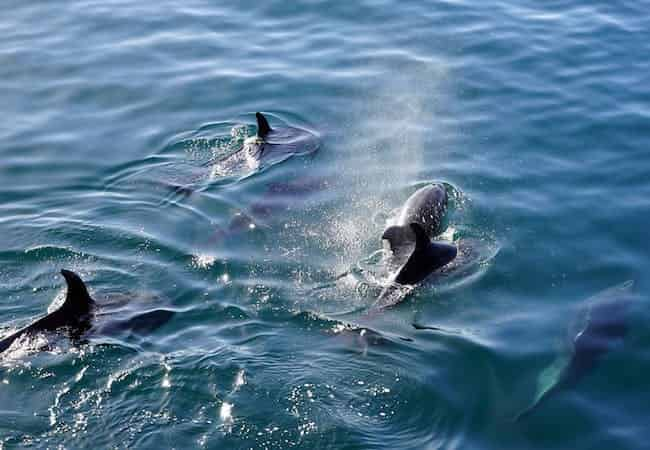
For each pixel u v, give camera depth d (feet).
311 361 45.93
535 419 42.47
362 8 92.38
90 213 60.80
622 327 48.47
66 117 73.92
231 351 46.65
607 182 62.03
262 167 66.49
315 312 50.39
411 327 49.01
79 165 67.10
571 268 53.67
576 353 46.65
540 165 64.75
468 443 40.96
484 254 55.31
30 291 52.85
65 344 46.80
